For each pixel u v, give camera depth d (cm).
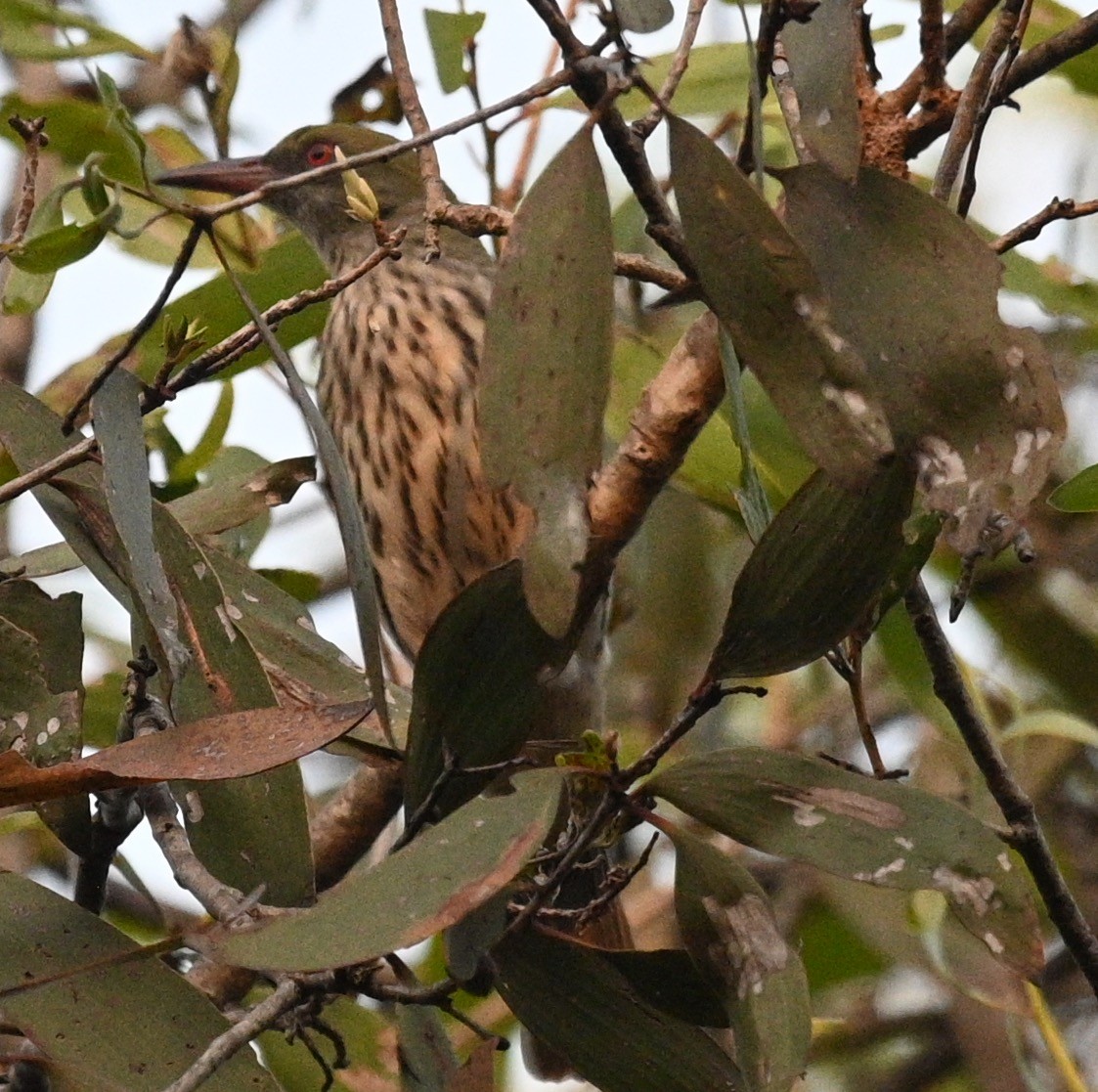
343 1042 528
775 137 745
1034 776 917
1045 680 925
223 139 798
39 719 489
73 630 507
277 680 543
